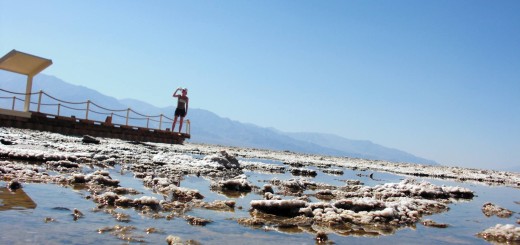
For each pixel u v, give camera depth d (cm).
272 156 3622
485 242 620
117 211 615
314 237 570
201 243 485
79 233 475
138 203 666
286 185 1202
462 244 600
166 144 3359
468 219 838
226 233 550
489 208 1014
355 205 780
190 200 791
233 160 1791
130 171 1202
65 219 533
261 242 521
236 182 1047
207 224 592
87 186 817
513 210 1052
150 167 1341
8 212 538
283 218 682
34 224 493
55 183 814
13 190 698
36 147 1545
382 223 700
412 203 979
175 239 473
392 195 1112
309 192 1129
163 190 860
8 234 442
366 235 610
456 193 1334
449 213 909
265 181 1319
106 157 1448
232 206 764
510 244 614
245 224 615
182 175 1261
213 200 832
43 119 2825
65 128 2916
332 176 1875
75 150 1603
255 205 720
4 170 867
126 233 495
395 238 605
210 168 1545
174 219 602
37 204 606
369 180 1814
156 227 541
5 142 1542
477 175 3228
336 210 733
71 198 678
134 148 2181
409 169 3406
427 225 725
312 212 712
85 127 3017
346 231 623
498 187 2081
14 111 2684
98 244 440
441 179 2491
